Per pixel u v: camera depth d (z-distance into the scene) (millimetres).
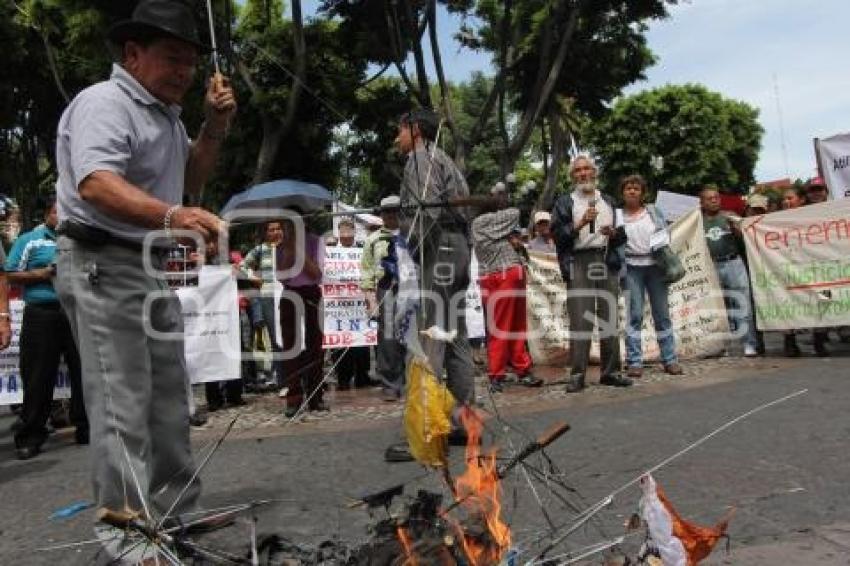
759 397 5484
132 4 11695
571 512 2963
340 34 13617
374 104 14031
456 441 4242
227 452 4758
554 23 13867
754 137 42625
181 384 3072
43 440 5438
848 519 2979
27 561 3027
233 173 14641
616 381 6625
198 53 2998
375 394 7391
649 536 1956
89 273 2799
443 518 2188
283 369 6129
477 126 13523
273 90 12953
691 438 4355
